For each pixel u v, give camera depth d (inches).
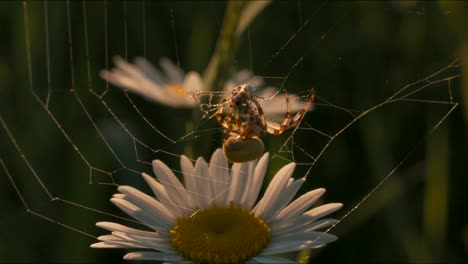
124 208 12.2
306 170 15.2
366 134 15.2
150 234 12.1
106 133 15.1
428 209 14.4
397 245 14.7
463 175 15.3
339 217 14.9
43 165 15.1
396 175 15.1
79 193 14.5
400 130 15.8
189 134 13.8
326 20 17.2
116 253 14.3
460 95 15.9
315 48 16.7
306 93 15.8
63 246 14.4
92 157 14.8
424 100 16.0
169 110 15.4
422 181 15.3
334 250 14.8
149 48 17.8
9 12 16.8
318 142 15.5
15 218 14.8
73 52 16.9
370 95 16.1
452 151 15.4
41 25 16.2
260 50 16.5
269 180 14.2
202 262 11.9
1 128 15.3
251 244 12.0
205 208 12.3
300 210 12.2
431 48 16.3
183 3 18.1
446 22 16.1
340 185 15.2
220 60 14.0
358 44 16.8
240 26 14.0
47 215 14.8
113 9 17.6
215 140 13.8
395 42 16.8
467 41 15.5
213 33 17.1
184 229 12.1
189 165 12.6
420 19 16.4
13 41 16.5
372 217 14.9
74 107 15.6
